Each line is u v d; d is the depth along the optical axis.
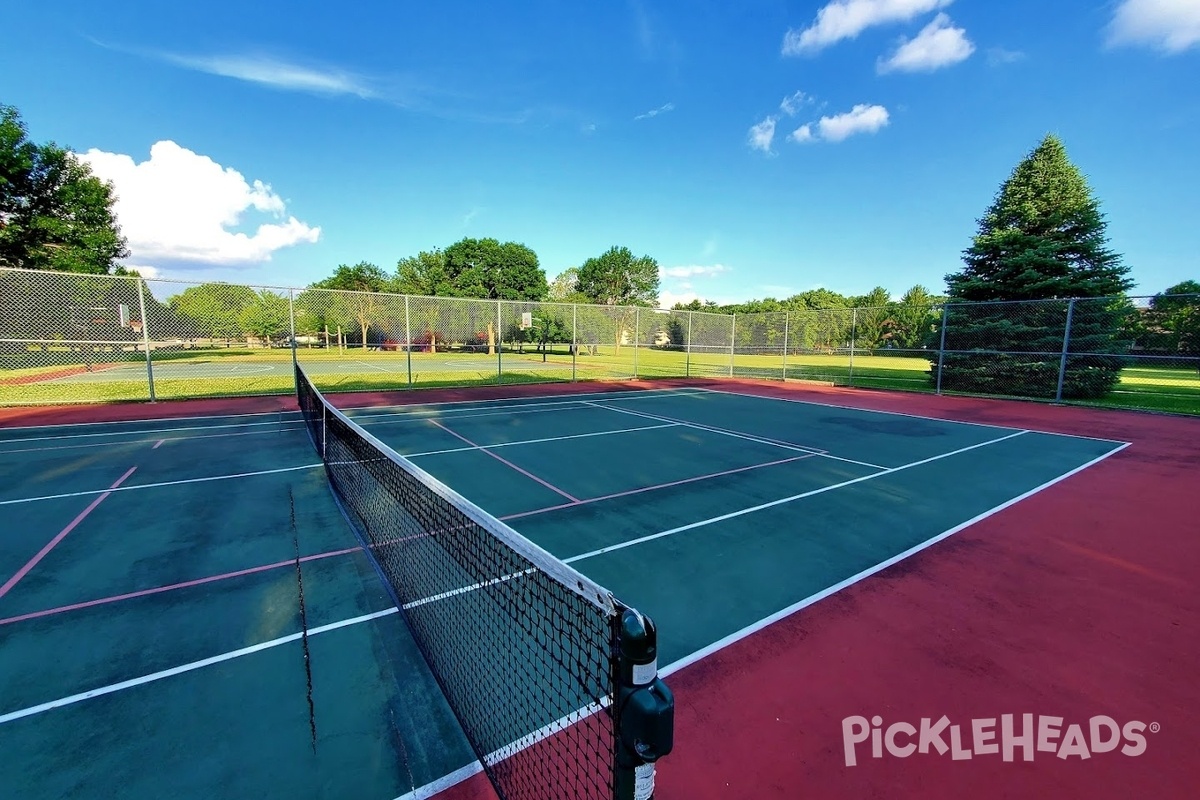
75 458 7.39
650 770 1.33
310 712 2.52
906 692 2.68
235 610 3.46
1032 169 16.95
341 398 13.97
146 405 12.10
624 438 9.33
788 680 2.78
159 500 5.62
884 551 4.48
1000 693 2.68
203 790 2.07
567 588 1.66
